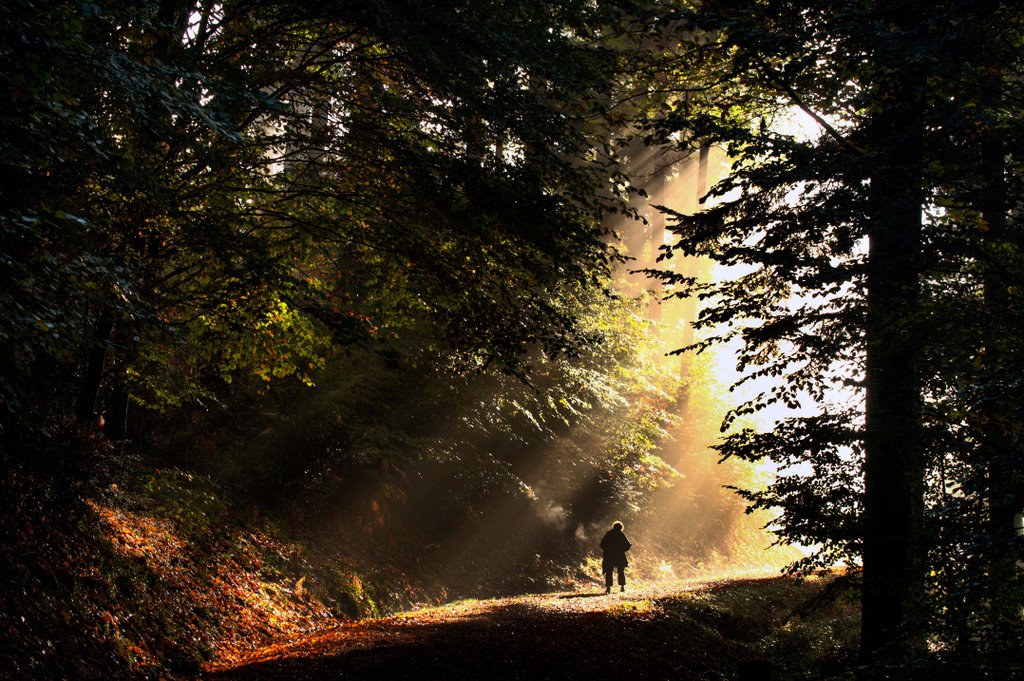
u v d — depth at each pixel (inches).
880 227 348.8
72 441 414.9
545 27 473.4
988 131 343.3
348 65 492.7
